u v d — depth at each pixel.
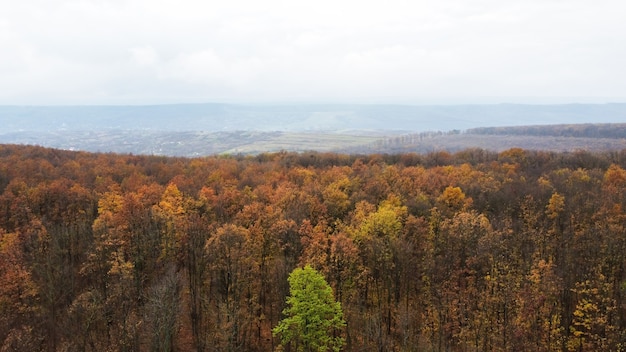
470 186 109.81
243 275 69.56
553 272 68.06
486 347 63.28
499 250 73.31
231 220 90.62
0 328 59.34
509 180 115.38
